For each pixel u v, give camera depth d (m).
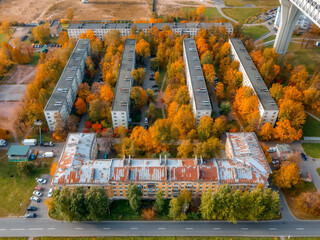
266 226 147.12
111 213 152.62
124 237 142.62
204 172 150.12
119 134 196.88
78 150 161.62
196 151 165.25
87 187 148.75
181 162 155.62
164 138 177.12
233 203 137.62
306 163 182.88
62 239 141.38
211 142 169.75
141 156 184.00
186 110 189.50
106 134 186.50
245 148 162.88
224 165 154.00
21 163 170.62
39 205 157.00
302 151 191.88
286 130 188.88
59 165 154.88
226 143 180.75
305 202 154.12
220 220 149.50
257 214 140.75
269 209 142.38
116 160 157.75
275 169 177.38
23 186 167.00
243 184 148.38
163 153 171.75
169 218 150.50
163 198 157.50
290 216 152.00
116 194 156.12
